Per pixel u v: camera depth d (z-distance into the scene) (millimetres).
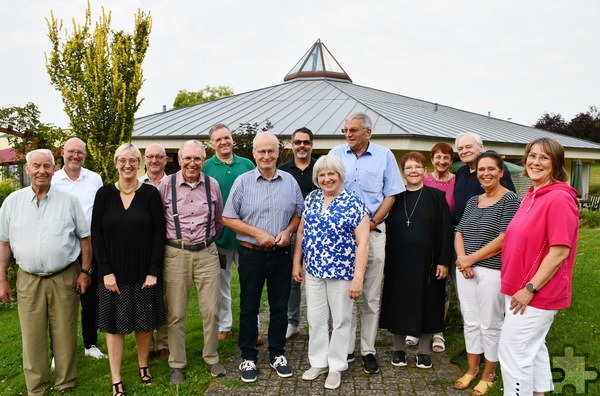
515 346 3143
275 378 4098
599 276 6770
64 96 9445
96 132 9500
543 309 3049
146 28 9836
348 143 4332
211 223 4055
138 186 3891
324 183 3834
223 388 3924
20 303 3834
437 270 4105
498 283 3631
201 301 4066
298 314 5105
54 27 9445
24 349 3873
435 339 4711
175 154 15273
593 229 13148
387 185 4230
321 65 21953
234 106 18109
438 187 4887
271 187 4059
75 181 4652
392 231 4207
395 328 4121
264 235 3955
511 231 3264
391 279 4172
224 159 4941
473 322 3840
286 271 4195
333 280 3873
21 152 9695
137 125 16828
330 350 3971
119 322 3740
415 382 3990
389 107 16906
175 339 4043
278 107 16984
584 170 21406
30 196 3807
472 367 3914
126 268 3729
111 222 3715
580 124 36219
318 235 3840
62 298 3887
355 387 3914
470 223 3865
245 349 4129
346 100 16844
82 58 9547
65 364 3945
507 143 14961
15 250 3777
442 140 12719
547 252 3074
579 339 4488
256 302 4121
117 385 3820
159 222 3871
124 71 9664
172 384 3988
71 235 3926
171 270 3938
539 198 3139
